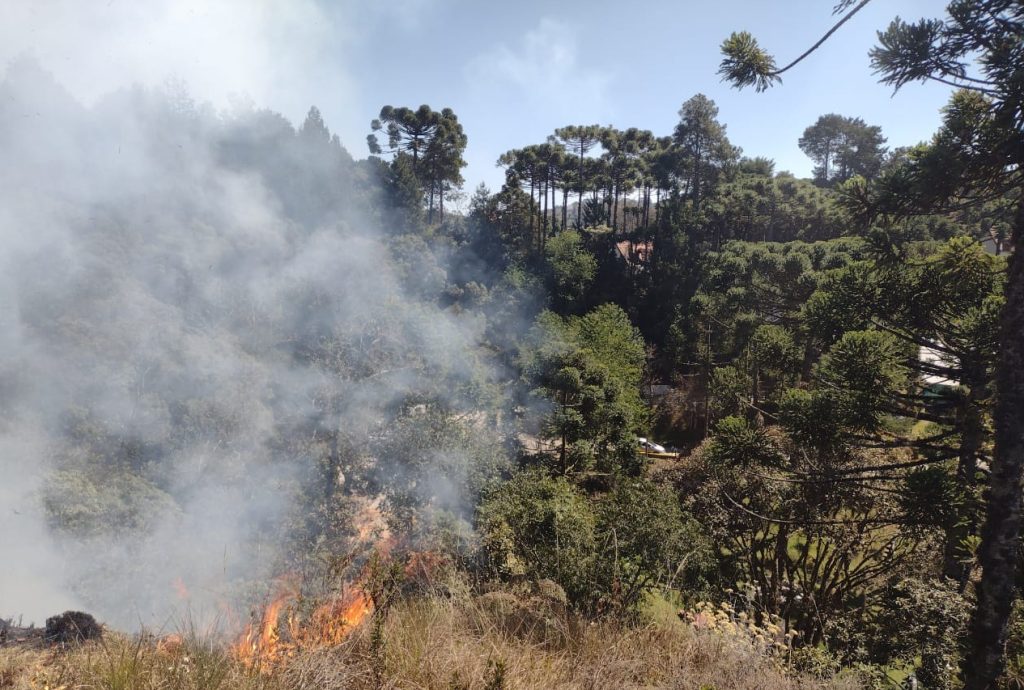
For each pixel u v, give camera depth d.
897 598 9.47
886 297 9.67
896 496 9.95
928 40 6.13
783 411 10.23
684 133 54.72
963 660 6.86
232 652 2.70
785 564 14.02
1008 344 5.48
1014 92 5.57
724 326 30.72
